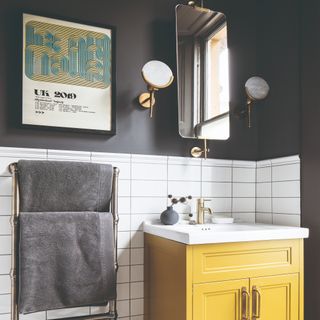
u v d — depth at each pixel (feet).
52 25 5.76
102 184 5.49
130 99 6.25
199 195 6.63
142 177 6.21
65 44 5.82
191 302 4.60
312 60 5.98
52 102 5.69
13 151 5.44
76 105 5.83
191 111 6.53
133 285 6.04
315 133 5.85
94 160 5.92
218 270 4.79
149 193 6.24
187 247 4.63
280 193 6.53
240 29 7.25
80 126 5.83
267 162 6.86
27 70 5.57
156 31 6.52
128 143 6.19
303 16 6.21
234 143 7.04
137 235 6.11
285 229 5.30
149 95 6.24
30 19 5.63
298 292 5.32
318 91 5.83
